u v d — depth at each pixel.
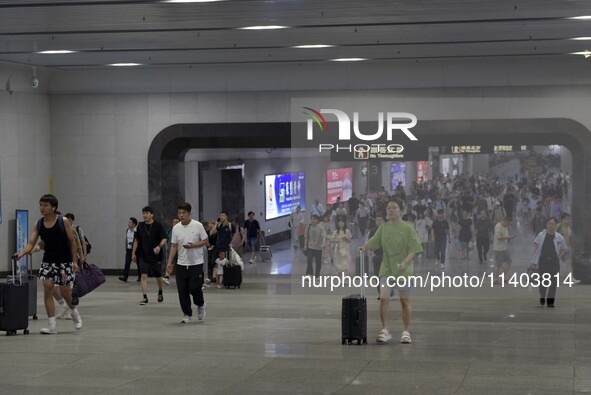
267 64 28.55
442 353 11.20
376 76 28.64
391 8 18.41
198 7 17.92
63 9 18.06
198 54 25.83
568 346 12.23
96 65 28.11
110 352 11.16
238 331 14.14
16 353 11.07
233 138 31.14
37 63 27.34
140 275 20.09
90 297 22.17
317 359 10.53
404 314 12.33
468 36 22.84
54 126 30.50
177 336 13.23
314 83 29.05
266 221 44.03
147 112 30.11
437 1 17.73
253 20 19.70
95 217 30.45
